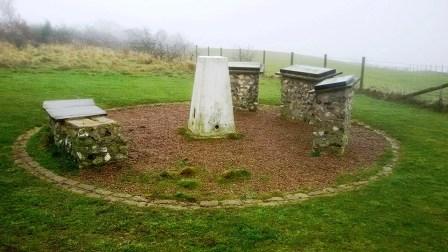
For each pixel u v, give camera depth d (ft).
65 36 91.04
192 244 14.49
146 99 41.52
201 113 28.12
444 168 23.52
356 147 27.50
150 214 16.70
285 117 36.29
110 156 22.43
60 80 49.11
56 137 24.64
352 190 19.88
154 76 59.11
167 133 29.43
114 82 50.90
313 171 22.45
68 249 14.02
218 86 28.14
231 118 29.07
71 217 16.20
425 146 28.19
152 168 22.11
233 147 26.58
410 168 23.40
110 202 17.72
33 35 82.48
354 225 16.17
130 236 14.96
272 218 16.55
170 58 75.66
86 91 43.32
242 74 37.93
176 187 19.66
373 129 33.22
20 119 30.37
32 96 38.63
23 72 52.80
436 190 20.10
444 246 14.89
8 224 15.44
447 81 73.61
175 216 16.57
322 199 18.65
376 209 17.70
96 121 22.59
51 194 18.29
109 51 77.77
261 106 41.98
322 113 25.40
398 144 28.78
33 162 22.21
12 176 20.20
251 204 18.01
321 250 14.33
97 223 15.80
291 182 20.74
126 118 33.68
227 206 17.70
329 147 25.53
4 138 25.84
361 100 46.91
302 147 27.20
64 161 22.33
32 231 15.03
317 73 33.09
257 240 14.84
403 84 66.64
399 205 18.20
